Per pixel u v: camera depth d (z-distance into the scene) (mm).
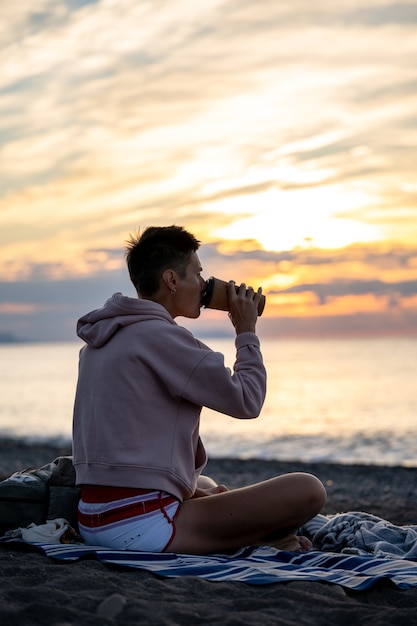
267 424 22641
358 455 15180
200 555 3275
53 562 3068
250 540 3365
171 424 3275
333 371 67625
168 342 3301
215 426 22109
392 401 32594
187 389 3258
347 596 2756
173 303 3508
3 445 15859
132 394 3250
